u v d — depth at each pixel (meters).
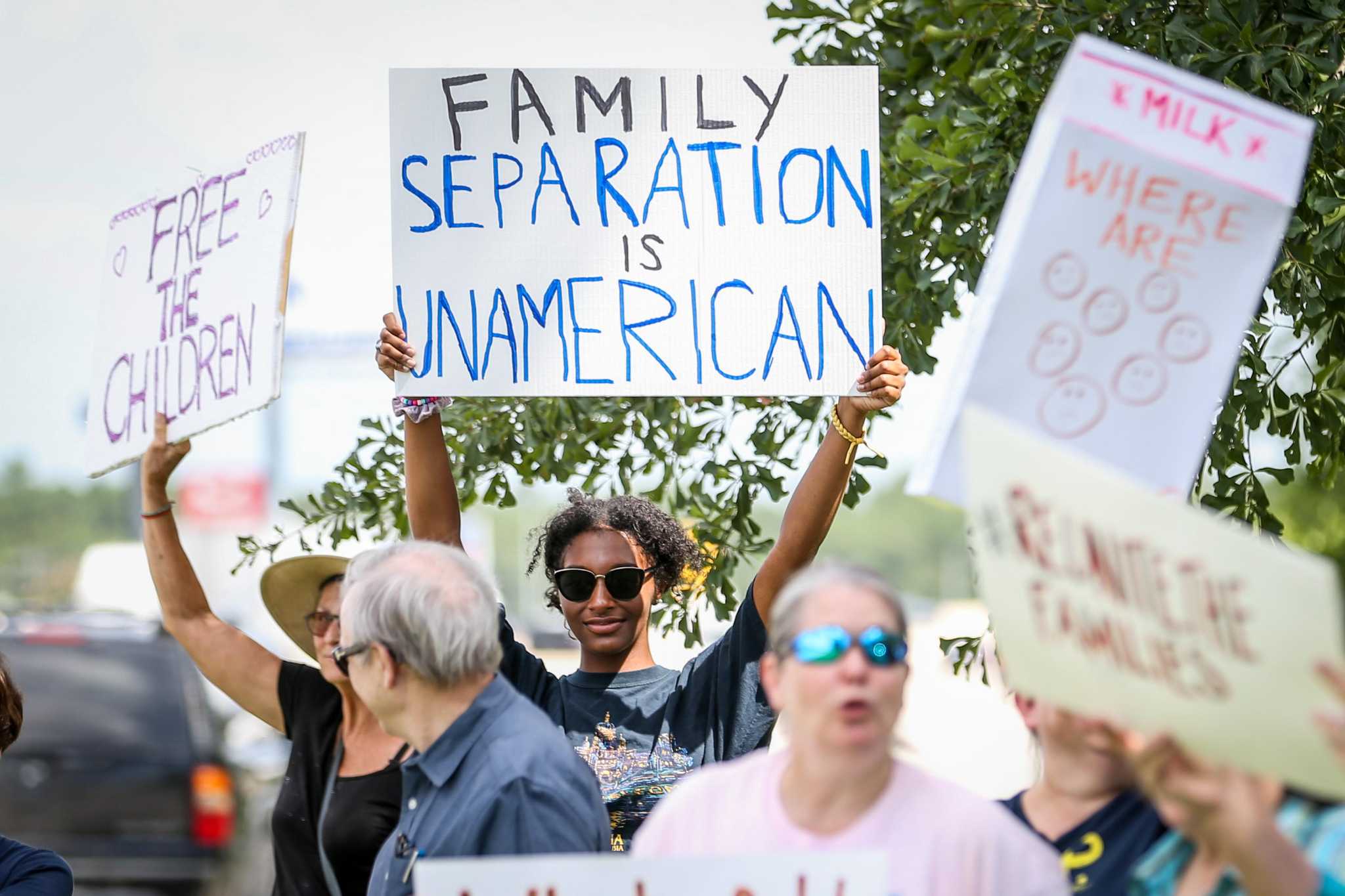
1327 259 7.07
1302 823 3.93
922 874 3.81
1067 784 4.29
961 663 7.75
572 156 6.26
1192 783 3.41
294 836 5.73
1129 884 4.12
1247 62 6.73
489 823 4.58
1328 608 3.27
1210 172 4.05
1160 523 3.39
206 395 5.80
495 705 4.79
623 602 6.17
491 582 5.06
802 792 3.95
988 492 3.50
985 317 4.09
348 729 5.71
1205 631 3.35
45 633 14.23
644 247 6.23
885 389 6.10
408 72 6.26
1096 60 4.09
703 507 8.37
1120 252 4.08
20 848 5.86
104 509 79.00
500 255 6.23
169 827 13.76
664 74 6.27
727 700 6.05
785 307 6.20
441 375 6.20
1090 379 4.08
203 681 14.44
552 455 8.29
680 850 4.06
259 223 5.75
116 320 6.16
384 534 8.34
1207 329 4.06
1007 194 7.11
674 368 6.19
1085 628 3.45
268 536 8.62
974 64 7.73
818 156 6.25
